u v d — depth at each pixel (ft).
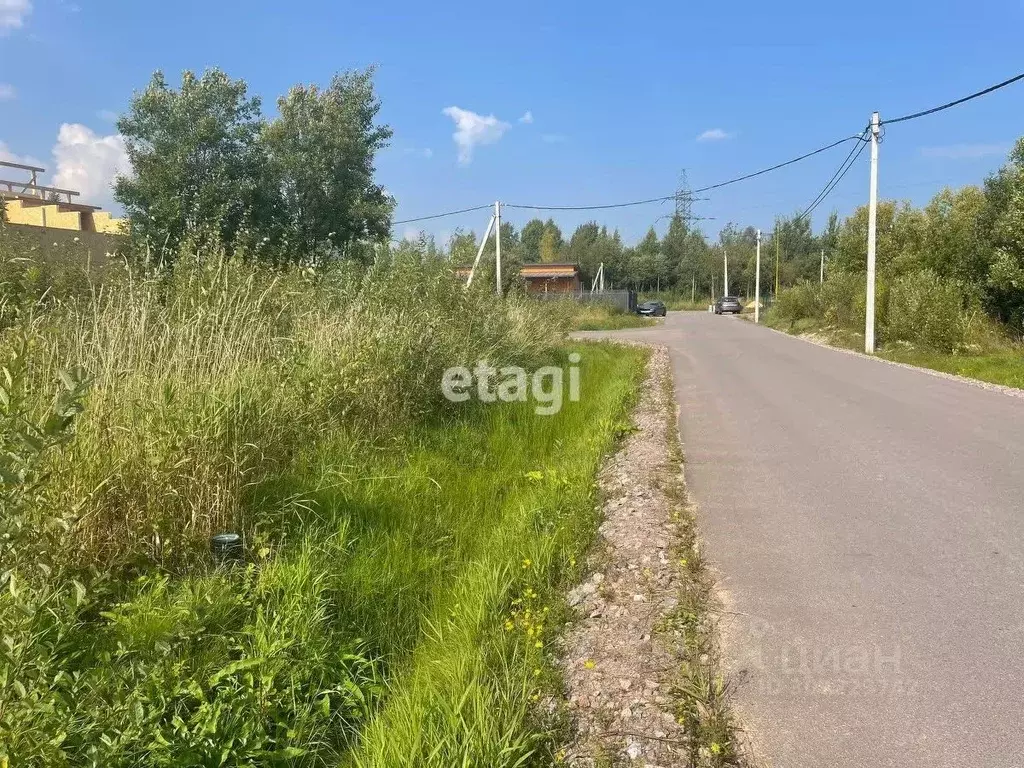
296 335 22.18
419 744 8.33
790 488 18.95
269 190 48.47
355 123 53.98
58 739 7.61
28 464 7.79
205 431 13.73
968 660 10.27
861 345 65.72
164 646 9.53
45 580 10.22
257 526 14.15
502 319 37.81
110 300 17.37
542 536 15.05
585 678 10.03
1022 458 21.70
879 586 12.77
